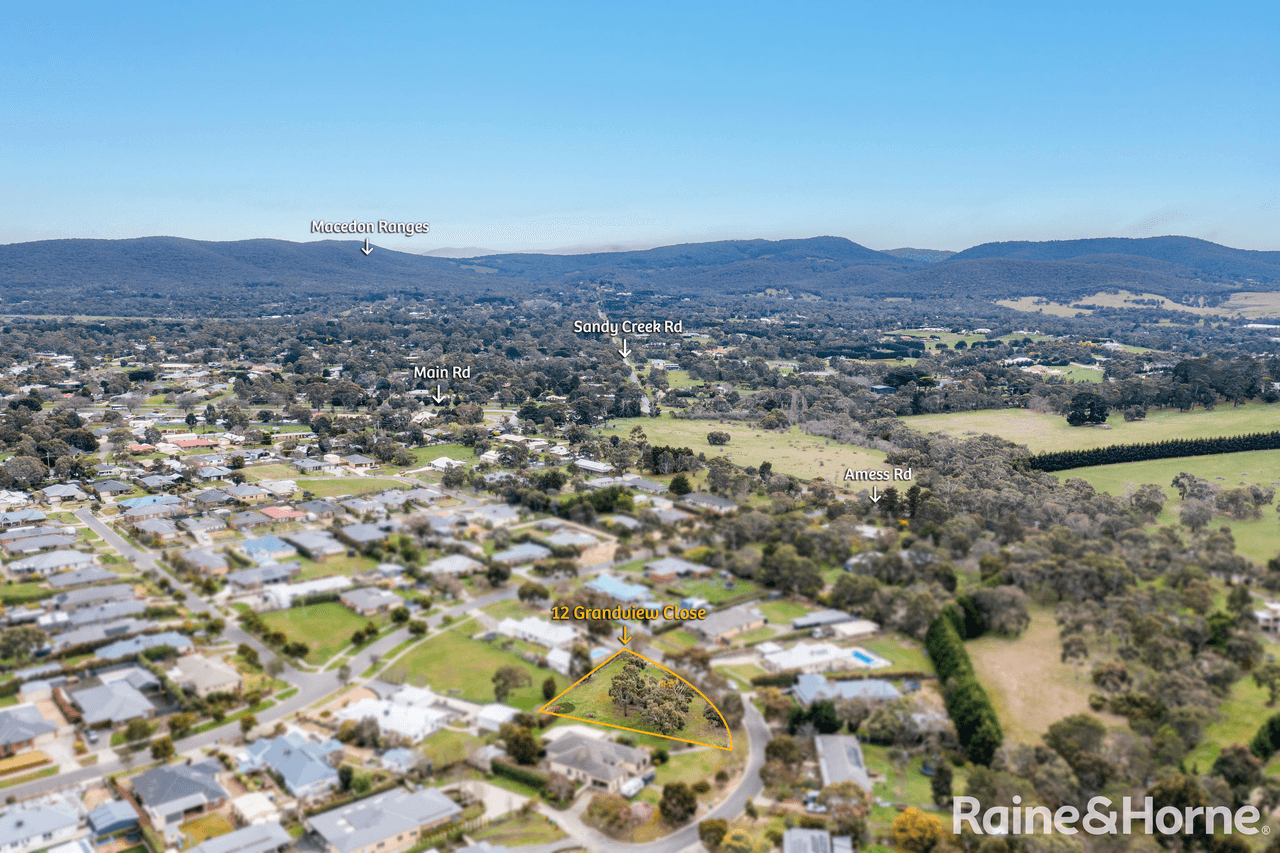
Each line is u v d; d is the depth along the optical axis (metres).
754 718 145.62
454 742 134.88
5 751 125.38
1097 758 126.94
